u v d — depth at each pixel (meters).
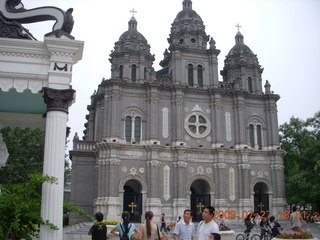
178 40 53.16
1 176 42.41
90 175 49.31
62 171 11.94
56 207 11.52
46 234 11.30
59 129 12.14
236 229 40.38
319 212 52.53
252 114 52.12
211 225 10.22
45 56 12.95
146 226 11.87
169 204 45.56
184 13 55.03
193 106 49.75
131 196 45.47
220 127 49.22
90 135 57.25
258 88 54.34
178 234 11.84
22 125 16.83
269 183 49.91
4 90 12.61
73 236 33.16
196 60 51.62
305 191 48.97
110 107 46.41
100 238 12.56
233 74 55.53
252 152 50.03
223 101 51.12
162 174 46.25
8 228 10.99
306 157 50.81
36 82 12.84
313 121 53.50
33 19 13.40
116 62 50.91
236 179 48.69
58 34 12.84
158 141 46.62
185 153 47.19
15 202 11.02
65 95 12.43
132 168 45.34
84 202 48.34
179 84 48.88
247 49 56.81
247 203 47.47
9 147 42.53
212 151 48.28
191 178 46.97
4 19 13.35
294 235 17.84
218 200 46.81
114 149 44.69
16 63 12.73
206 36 53.84
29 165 44.03
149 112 47.50
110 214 42.59
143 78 49.72
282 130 56.41
